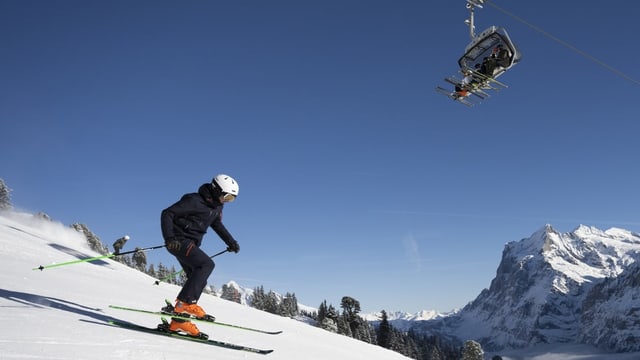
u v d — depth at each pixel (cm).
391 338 8256
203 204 645
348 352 1263
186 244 639
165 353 517
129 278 1599
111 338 532
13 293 734
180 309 636
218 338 796
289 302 10525
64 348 454
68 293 882
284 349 862
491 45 1531
